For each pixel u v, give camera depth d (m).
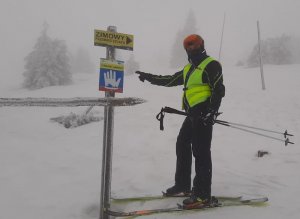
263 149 6.38
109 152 3.38
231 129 8.04
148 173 5.06
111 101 3.32
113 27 3.32
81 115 9.37
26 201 4.10
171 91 15.04
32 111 11.87
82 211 3.84
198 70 3.49
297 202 3.93
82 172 5.16
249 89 14.40
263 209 3.67
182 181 3.89
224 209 3.61
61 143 7.04
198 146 3.57
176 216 3.45
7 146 6.75
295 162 5.59
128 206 3.78
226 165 5.51
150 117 9.56
